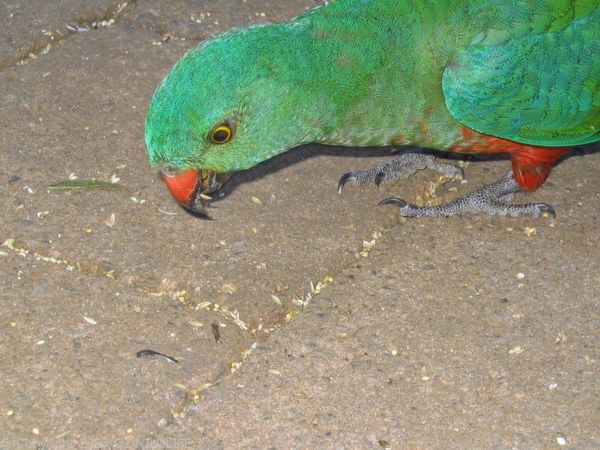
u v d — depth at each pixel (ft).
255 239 2.29
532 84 2.20
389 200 2.34
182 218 2.32
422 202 2.40
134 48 2.63
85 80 2.56
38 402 2.07
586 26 2.21
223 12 2.71
